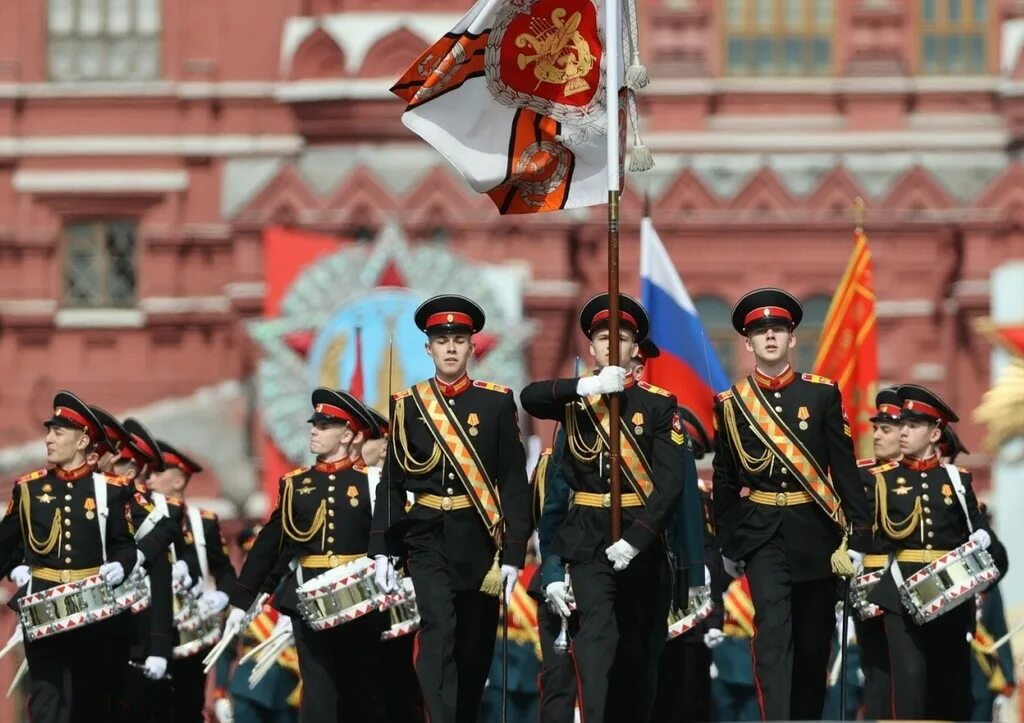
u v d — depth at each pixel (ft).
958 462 437.17
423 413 181.16
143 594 197.67
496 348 429.79
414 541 180.75
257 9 461.78
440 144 189.37
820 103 454.40
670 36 456.45
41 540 194.29
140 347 458.50
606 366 175.01
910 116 453.99
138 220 461.37
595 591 171.94
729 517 182.39
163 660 205.46
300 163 456.04
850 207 445.78
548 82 190.08
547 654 200.85
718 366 244.42
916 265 445.37
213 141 460.14
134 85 462.19
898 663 195.93
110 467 216.95
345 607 197.26
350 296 428.56
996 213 441.68
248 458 446.19
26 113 462.60
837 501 179.63
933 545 198.39
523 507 179.42
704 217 446.60
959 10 456.45
